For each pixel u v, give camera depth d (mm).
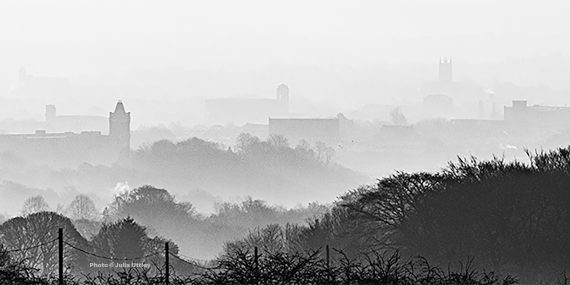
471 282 121000
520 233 186625
